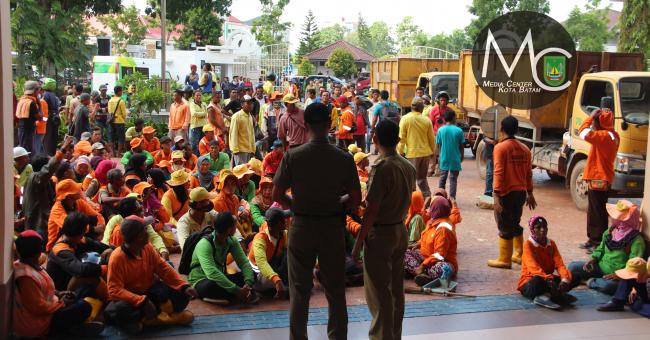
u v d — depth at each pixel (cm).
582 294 706
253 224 847
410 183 530
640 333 594
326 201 506
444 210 756
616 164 1055
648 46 2184
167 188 921
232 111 1545
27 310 555
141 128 1327
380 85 2344
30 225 778
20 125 1291
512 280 756
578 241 936
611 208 724
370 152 1869
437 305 667
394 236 525
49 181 782
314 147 509
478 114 1602
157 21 5228
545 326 610
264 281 679
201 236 683
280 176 511
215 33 5094
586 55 1309
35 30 2769
